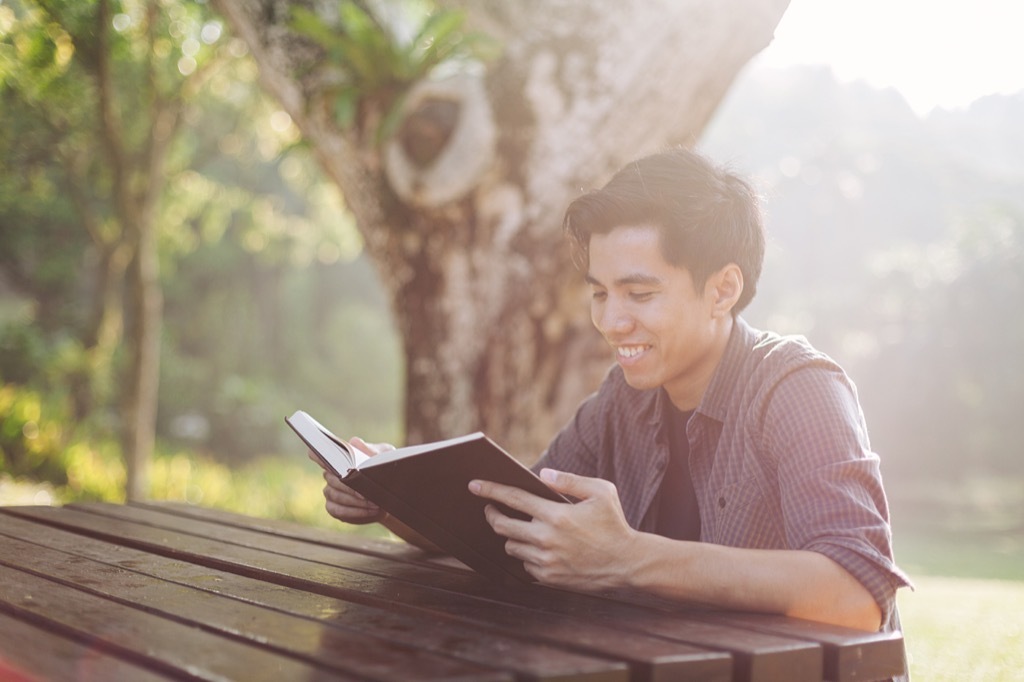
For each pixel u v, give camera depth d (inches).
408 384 195.0
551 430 189.0
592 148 179.6
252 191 681.6
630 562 63.7
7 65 340.8
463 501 67.6
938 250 861.2
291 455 872.9
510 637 57.2
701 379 80.0
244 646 54.4
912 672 137.4
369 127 190.2
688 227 72.9
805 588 63.2
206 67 378.3
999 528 660.7
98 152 465.7
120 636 56.1
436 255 187.9
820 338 849.5
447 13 176.7
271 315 1067.3
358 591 70.4
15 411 432.1
